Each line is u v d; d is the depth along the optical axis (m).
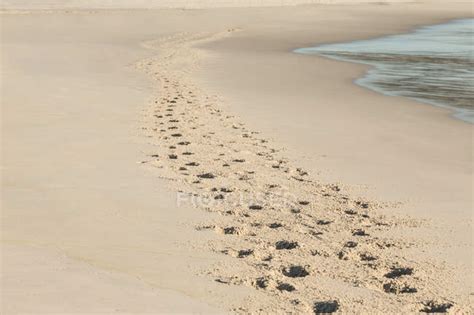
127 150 11.37
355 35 37.53
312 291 6.23
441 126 14.27
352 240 7.55
